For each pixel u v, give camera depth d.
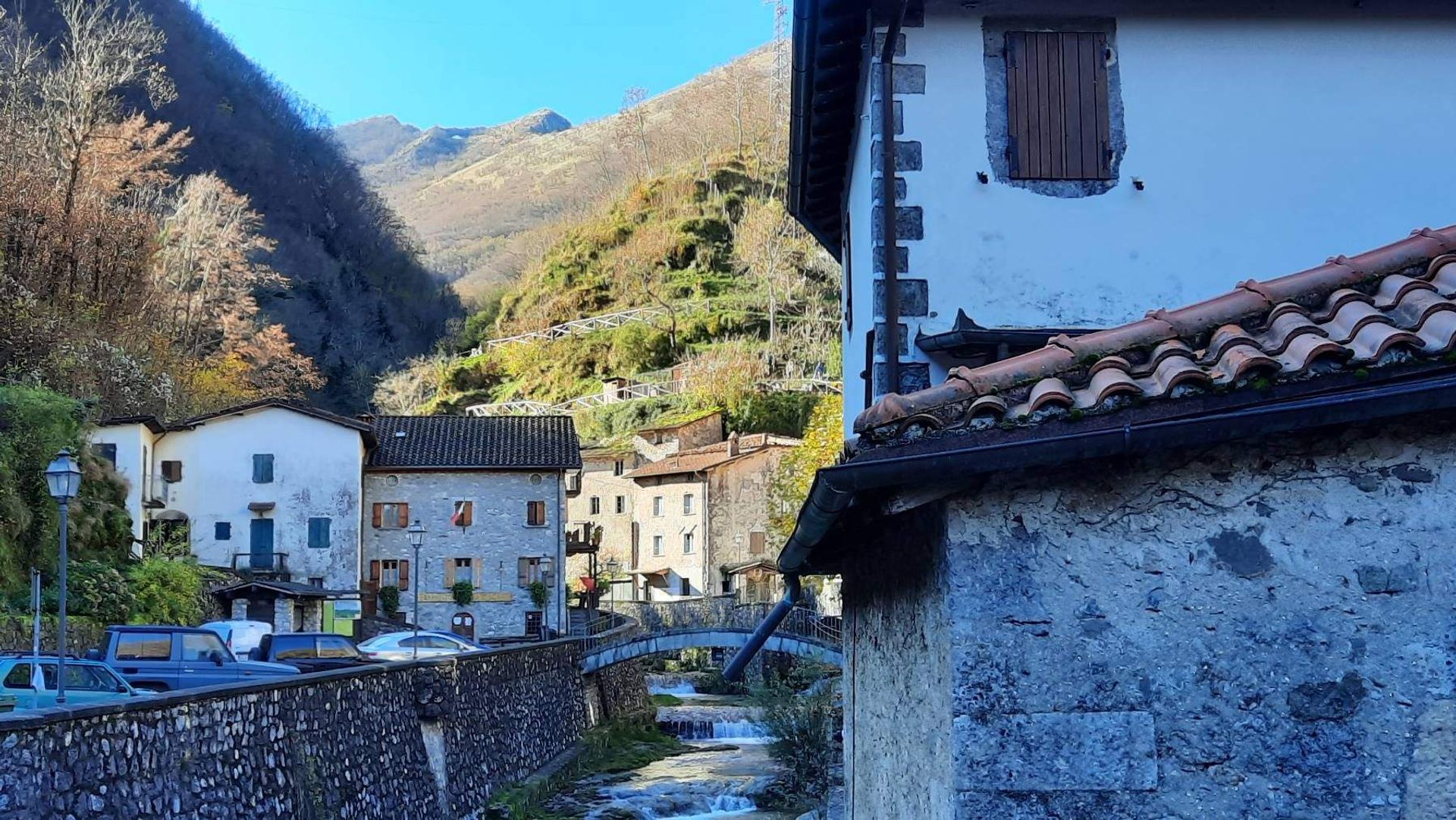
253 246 73.88
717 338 102.94
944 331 10.53
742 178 124.81
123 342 51.03
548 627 54.22
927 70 10.78
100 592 32.34
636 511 78.19
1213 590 5.21
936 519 5.69
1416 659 5.06
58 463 17.31
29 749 10.44
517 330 119.12
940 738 5.79
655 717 46.47
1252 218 10.74
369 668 20.67
